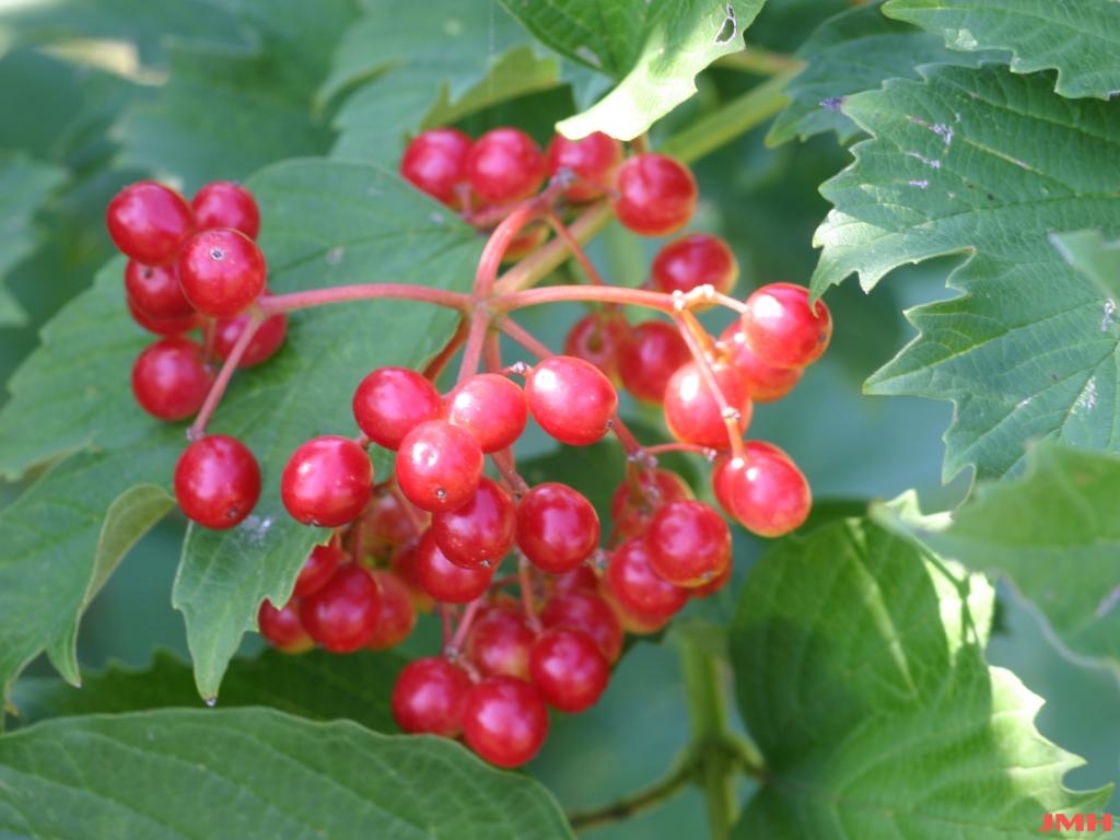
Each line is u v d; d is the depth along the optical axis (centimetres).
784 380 24
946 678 25
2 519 26
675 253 26
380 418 22
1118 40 23
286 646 26
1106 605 19
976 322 22
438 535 23
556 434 23
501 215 27
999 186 23
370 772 24
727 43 23
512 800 25
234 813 24
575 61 26
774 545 26
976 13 23
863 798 25
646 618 25
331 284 26
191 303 24
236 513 24
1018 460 21
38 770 24
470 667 25
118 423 26
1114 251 19
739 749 30
